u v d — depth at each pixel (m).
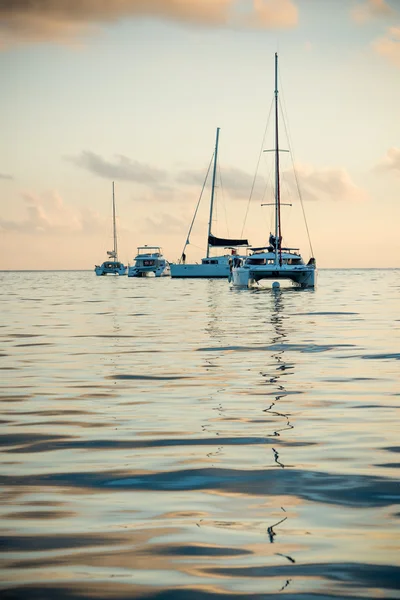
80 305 53.44
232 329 31.66
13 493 8.45
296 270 74.31
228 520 7.45
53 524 7.35
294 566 6.28
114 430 11.98
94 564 6.35
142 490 8.55
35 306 52.41
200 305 51.78
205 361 20.91
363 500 8.06
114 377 18.00
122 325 34.28
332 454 10.21
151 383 16.98
